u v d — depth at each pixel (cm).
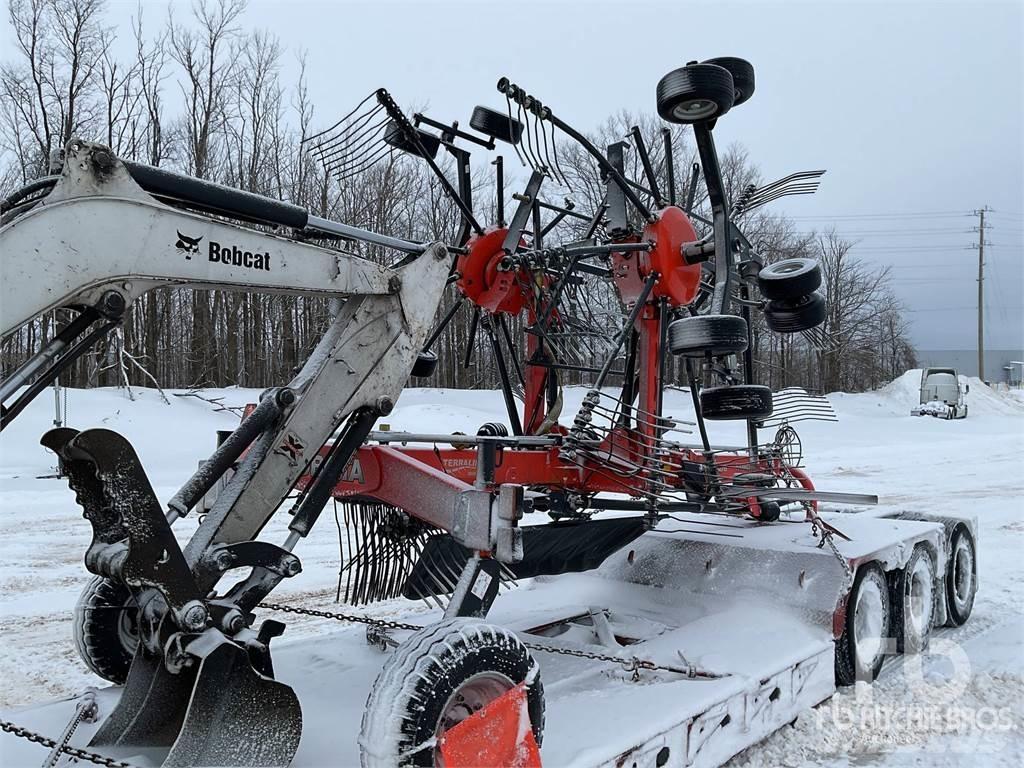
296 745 255
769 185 561
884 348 5766
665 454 433
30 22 2686
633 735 288
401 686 244
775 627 417
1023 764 362
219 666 243
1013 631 576
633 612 479
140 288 235
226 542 275
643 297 441
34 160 2556
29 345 1410
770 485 521
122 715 280
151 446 1675
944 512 1074
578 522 455
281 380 2730
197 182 253
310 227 285
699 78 427
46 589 682
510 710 256
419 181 2080
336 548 859
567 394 1773
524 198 457
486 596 312
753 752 364
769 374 3020
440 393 2405
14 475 1356
